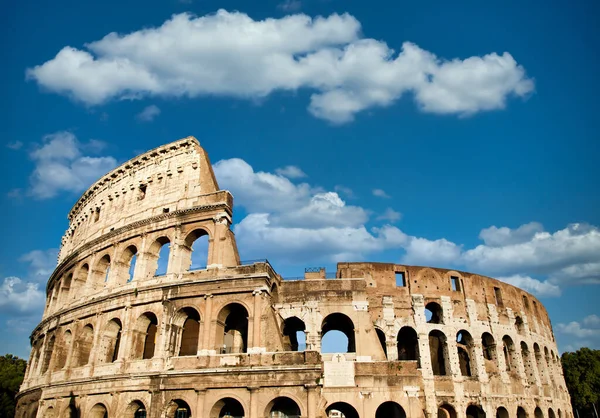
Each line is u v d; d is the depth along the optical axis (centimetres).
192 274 6662
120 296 6969
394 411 7069
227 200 7000
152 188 7800
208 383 5891
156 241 7281
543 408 8706
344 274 7556
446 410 7869
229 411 6172
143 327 6838
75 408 6706
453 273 8569
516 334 8844
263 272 6359
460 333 8531
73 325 7594
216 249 6706
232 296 6347
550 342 10294
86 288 7762
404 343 8300
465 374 8525
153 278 6881
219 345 6250
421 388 7388
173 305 6538
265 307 6231
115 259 7556
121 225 7838
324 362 6438
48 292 10038
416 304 7975
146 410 6028
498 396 7944
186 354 6706
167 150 7919
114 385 6338
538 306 10244
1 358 12425
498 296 9062
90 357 6931
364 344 6712
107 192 8638
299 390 5728
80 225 9262
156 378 6059
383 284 8075
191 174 7500
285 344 7388
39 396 7600
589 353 12494
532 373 8906
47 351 8294
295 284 7206
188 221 7056
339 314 7162
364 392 6253
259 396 5762
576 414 12269
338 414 9688
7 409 10994
